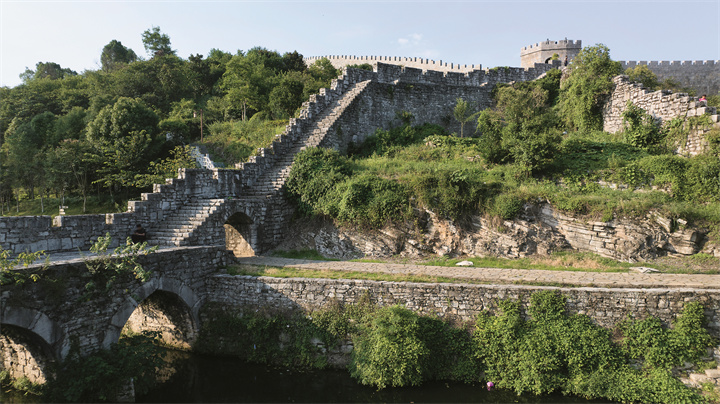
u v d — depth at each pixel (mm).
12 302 10133
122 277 12891
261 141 34312
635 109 24125
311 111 28016
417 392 12789
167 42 73000
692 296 12852
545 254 17875
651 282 13875
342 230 20609
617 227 17391
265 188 22750
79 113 41531
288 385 13508
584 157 22641
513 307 13531
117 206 30719
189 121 41406
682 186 19078
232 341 15367
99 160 31562
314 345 14477
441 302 14148
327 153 23188
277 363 14617
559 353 12703
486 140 23406
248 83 44062
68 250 15109
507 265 17156
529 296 13562
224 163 33594
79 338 11719
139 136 32406
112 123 33844
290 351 14641
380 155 28031
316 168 22594
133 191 32906
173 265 14844
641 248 16797
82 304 11820
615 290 13195
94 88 55781
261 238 21047
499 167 22578
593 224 17812
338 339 14320
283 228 22391
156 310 16500
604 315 13148
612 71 28609
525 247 18109
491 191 19453
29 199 36156
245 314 15516
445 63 50312
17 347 11766
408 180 20562
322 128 26906
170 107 51906
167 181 19422
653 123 23422
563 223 18594
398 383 12820
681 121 21984
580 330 12898
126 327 17453
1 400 11133
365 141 29484
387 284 14586
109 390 11727
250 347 15070
